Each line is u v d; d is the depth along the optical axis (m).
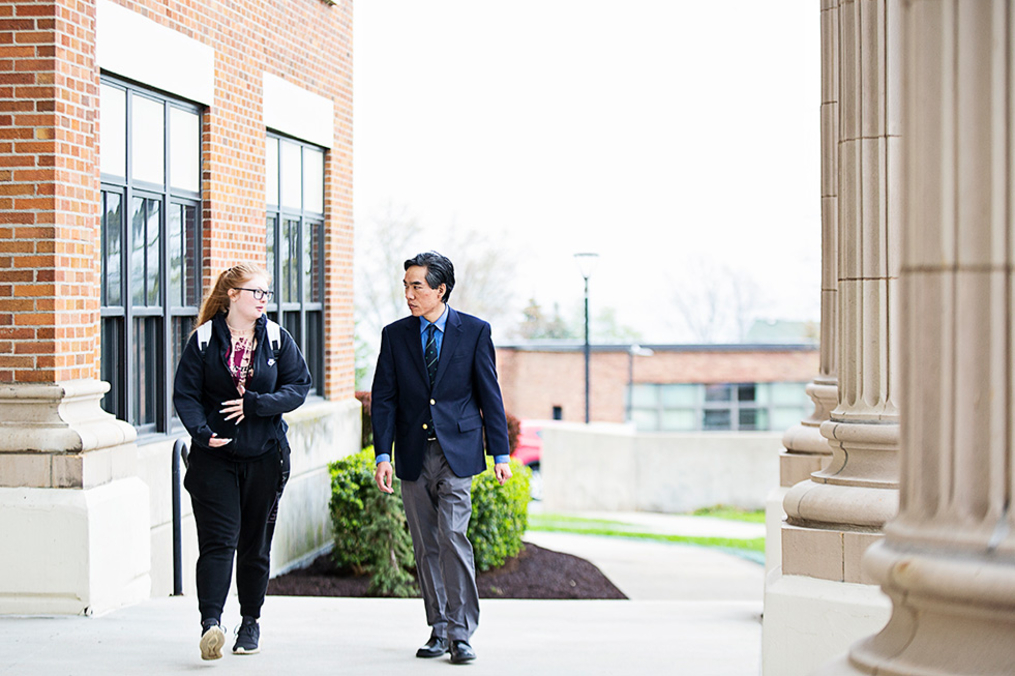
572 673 5.41
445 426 5.50
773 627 4.41
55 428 6.43
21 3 6.46
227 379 5.10
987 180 2.21
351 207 12.42
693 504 20.09
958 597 2.16
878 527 4.34
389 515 9.40
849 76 4.64
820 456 7.04
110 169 7.63
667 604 8.88
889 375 4.57
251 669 5.23
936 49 2.25
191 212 8.99
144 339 8.23
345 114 12.26
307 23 11.18
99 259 7.29
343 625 6.72
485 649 6.09
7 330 6.48
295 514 10.31
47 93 6.45
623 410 38.53
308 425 10.65
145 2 8.02
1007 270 2.21
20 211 6.46
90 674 5.09
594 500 20.36
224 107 9.32
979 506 2.22
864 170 4.59
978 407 2.23
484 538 10.05
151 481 7.93
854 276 4.62
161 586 8.05
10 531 6.34
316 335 11.71
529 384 39.12
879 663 2.27
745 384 39.09
